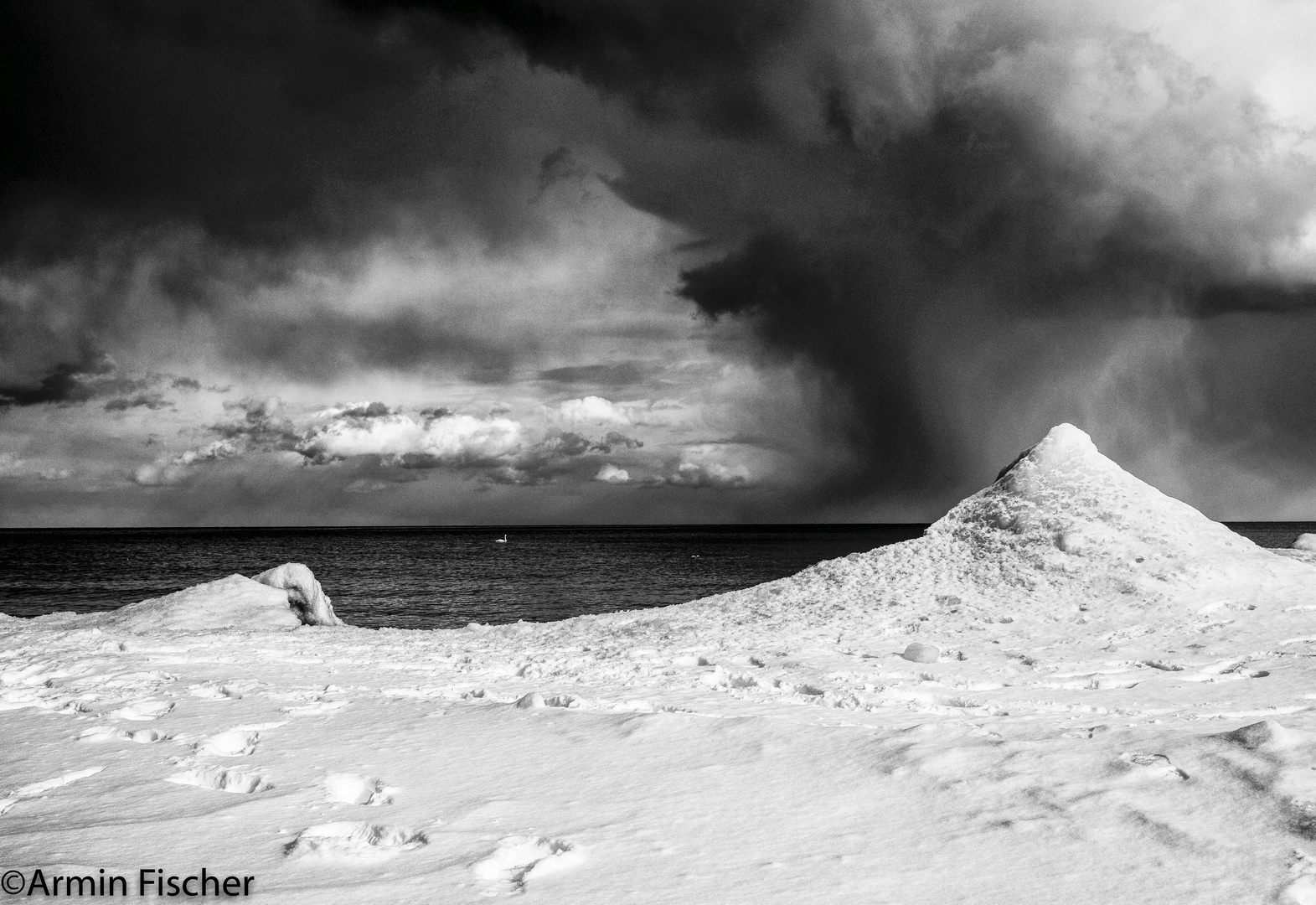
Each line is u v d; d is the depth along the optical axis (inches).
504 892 207.6
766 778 304.5
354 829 256.5
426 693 494.0
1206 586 775.1
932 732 348.8
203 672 572.4
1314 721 374.9
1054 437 1068.5
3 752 350.0
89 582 2242.9
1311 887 202.4
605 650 690.8
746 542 5738.2
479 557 3762.3
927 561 950.4
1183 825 241.9
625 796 286.7
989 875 216.5
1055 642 673.6
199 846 239.5
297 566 1034.7
